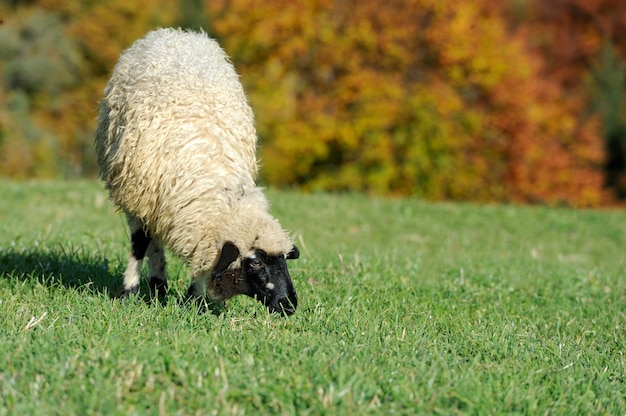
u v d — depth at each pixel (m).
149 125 8.78
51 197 20.34
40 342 6.75
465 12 39.16
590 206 42.81
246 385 6.11
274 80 38.34
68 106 41.19
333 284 10.70
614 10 53.81
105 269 10.56
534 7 52.25
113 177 9.26
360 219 21.19
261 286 8.14
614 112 53.06
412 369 6.86
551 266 15.85
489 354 7.80
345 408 5.95
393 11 39.03
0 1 39.31
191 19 43.53
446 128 38.38
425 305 9.98
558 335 8.93
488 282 12.31
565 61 52.53
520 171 40.41
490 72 39.12
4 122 38.88
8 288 9.12
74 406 5.67
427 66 39.88
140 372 6.16
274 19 38.03
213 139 8.76
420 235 20.25
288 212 21.16
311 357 6.78
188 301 8.80
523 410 6.32
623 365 7.94
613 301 11.88
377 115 37.28
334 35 38.31
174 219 8.46
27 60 39.19
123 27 41.66
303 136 37.44
